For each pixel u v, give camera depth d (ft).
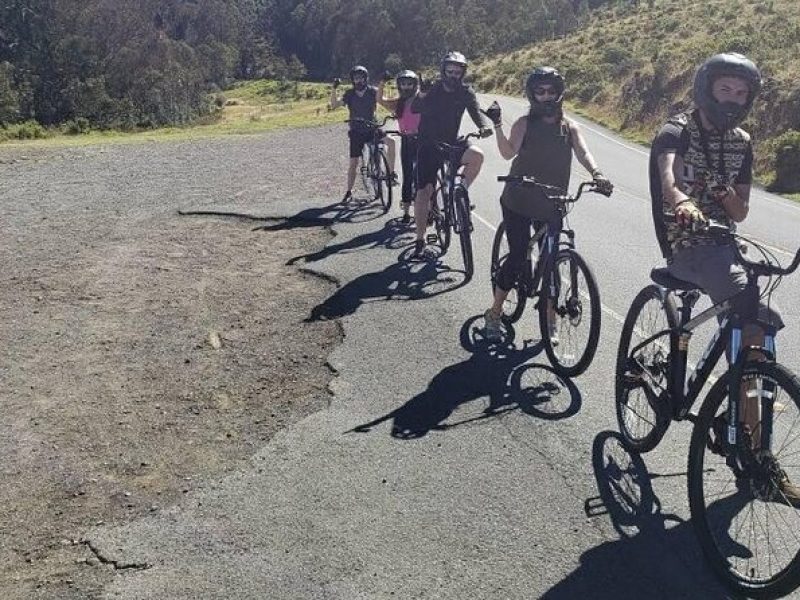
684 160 12.78
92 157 65.36
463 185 26.12
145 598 11.34
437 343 20.59
